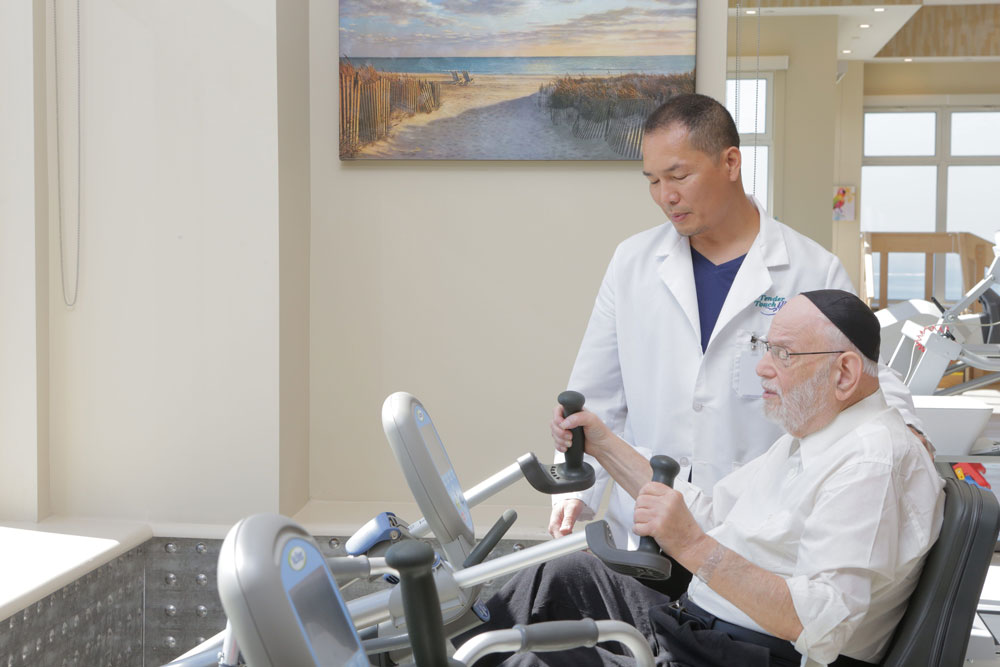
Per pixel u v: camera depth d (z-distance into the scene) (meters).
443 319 3.36
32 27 2.94
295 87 3.19
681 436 2.13
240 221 3.02
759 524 1.65
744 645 1.56
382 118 3.30
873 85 10.70
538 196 3.31
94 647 2.69
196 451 3.07
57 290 3.07
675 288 2.11
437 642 0.87
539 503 3.34
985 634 1.88
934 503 1.48
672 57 3.22
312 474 3.40
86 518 3.08
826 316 1.54
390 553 0.83
